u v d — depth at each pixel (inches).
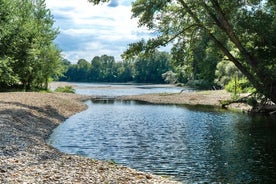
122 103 2578.7
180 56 1205.7
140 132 1241.4
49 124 1317.7
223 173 717.3
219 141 1061.1
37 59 2610.7
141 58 1212.5
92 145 1000.2
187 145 1006.4
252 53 1088.8
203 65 1235.2
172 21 1167.0
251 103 1416.1
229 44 1223.5
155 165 783.1
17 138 857.5
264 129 1277.1
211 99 2628.0
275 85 1046.4
